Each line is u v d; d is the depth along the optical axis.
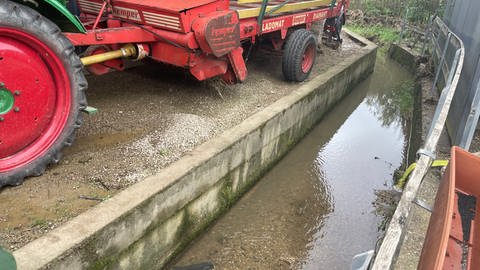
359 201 4.81
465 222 2.62
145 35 4.22
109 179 3.25
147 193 3.07
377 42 13.35
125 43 4.17
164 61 4.45
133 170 3.40
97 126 4.05
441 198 2.38
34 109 2.99
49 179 3.17
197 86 5.29
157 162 3.56
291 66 5.90
